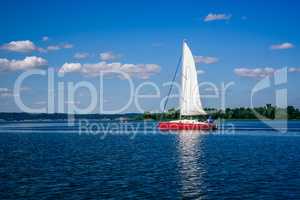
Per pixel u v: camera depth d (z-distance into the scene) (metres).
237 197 29.64
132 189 32.12
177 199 29.09
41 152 60.03
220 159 50.66
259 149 64.25
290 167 43.62
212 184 34.03
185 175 38.34
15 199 29.06
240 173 39.56
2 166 44.53
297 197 29.61
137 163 46.75
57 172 40.22
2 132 127.25
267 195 30.19
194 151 60.78
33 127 176.12
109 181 35.34
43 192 31.12
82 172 40.16
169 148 65.75
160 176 37.81
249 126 163.62
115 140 86.25
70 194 30.48
